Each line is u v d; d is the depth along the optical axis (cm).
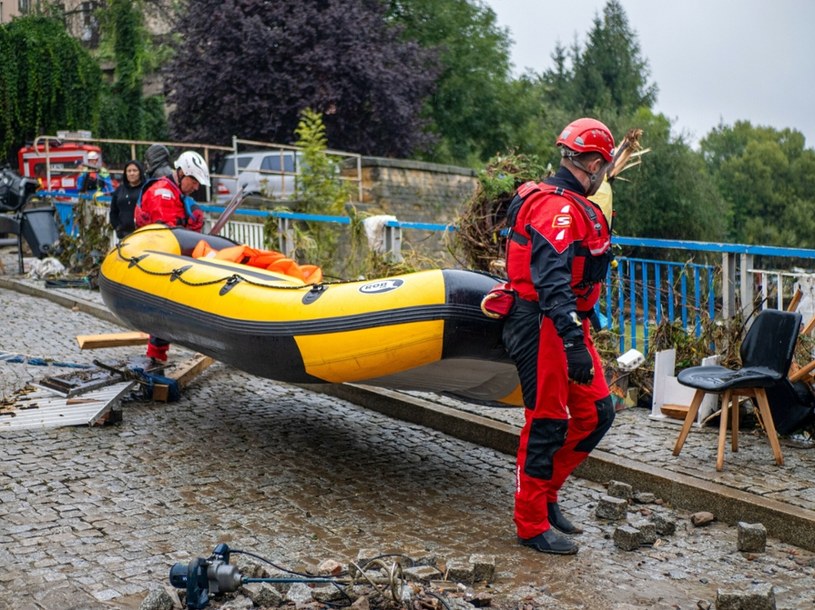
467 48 3434
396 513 528
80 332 1039
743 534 471
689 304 721
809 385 616
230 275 623
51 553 459
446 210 2388
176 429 686
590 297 464
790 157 7200
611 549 477
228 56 2611
